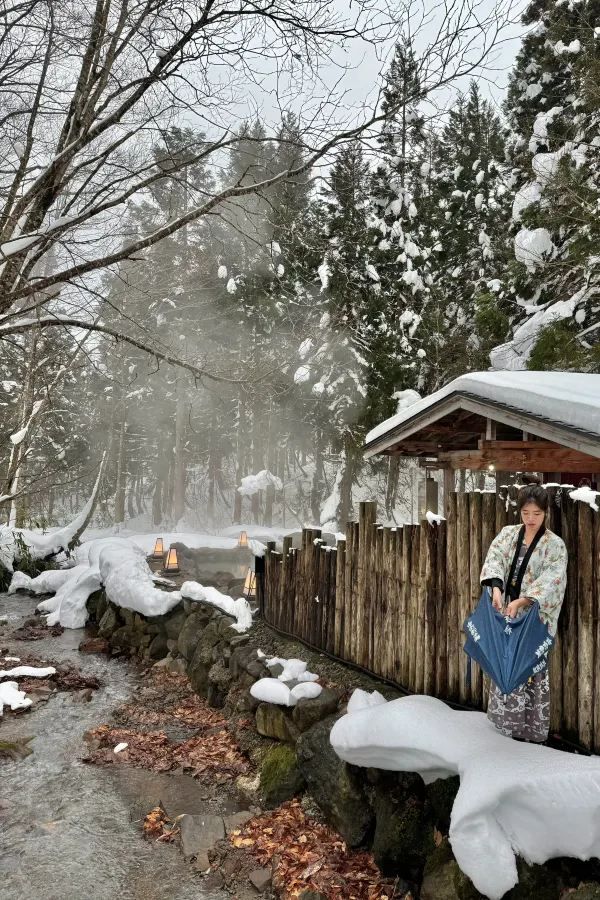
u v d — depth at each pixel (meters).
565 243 11.63
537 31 14.59
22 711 6.44
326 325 17.34
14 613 11.23
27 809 4.49
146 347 6.51
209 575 11.45
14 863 3.81
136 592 8.65
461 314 19.84
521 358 12.18
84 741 5.71
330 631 5.65
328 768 4.06
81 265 5.18
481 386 5.07
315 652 5.84
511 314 13.89
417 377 18.72
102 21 4.99
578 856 2.57
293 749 4.68
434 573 4.27
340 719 3.91
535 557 3.00
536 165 11.80
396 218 19.61
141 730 5.94
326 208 17.31
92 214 5.12
